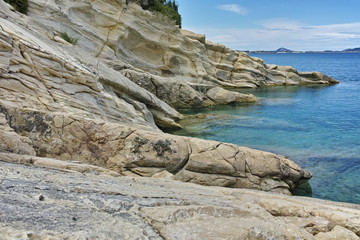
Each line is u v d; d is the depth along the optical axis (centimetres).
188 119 1788
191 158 835
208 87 2452
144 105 1472
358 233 509
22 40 914
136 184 553
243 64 3738
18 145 663
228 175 852
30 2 1847
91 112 1034
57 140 768
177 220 343
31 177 409
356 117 1908
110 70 1455
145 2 2881
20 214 261
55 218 274
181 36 2945
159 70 2834
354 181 971
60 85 970
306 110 2147
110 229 284
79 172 548
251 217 411
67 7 2072
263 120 1784
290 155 1182
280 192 870
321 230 509
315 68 8462
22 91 859
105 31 2356
